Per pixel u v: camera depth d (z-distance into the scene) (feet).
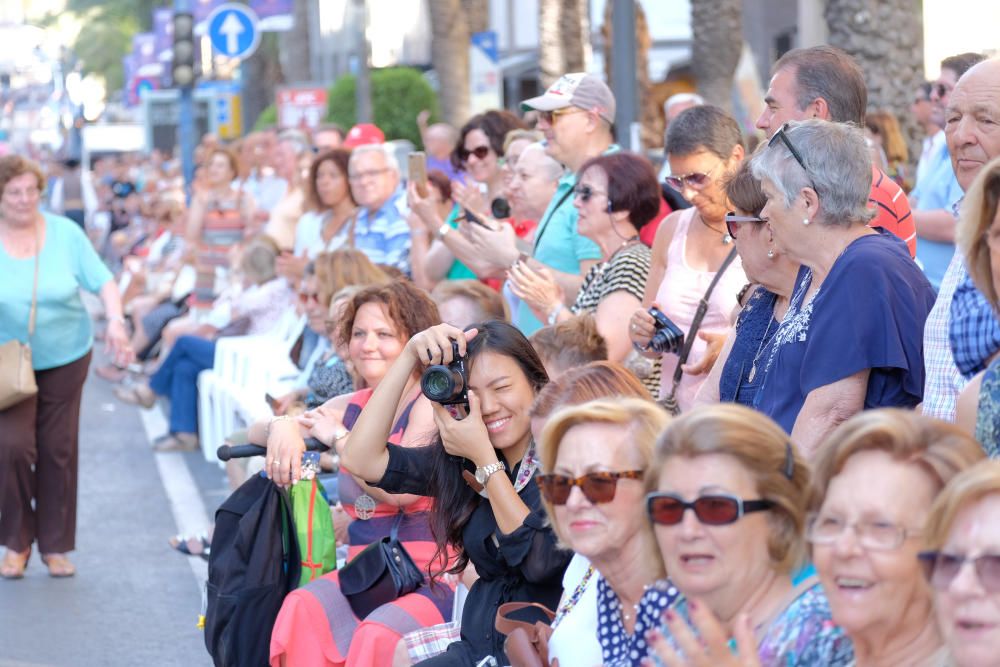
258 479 26.78
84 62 463.01
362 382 31.37
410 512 26.96
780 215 21.20
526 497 22.50
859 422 13.61
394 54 200.44
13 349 40.29
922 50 62.59
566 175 36.83
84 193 159.53
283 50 175.32
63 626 36.68
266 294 58.65
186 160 124.57
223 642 26.09
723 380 24.04
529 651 19.57
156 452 61.31
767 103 25.79
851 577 13.41
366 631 24.72
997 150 22.16
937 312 19.95
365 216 50.44
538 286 32.01
